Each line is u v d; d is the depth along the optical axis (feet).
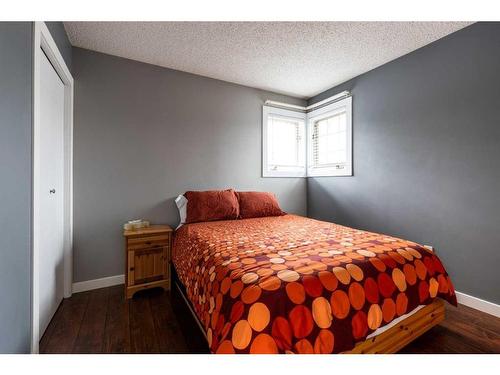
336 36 6.89
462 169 6.48
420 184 7.44
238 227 7.16
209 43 7.22
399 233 8.03
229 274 3.69
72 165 7.07
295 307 3.10
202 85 9.34
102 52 7.61
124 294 7.07
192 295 4.84
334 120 10.86
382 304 3.78
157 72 8.49
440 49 6.93
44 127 5.31
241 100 10.22
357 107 9.47
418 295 4.27
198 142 9.25
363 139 9.25
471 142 6.30
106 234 7.64
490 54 5.95
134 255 6.98
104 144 7.61
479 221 6.17
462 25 6.35
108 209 7.67
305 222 8.03
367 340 3.74
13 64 3.43
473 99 6.25
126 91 7.97
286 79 9.77
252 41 7.13
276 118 11.34
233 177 10.03
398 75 8.04
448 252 6.78
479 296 6.16
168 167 8.68
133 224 7.56
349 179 9.84
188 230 6.89
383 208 8.54
